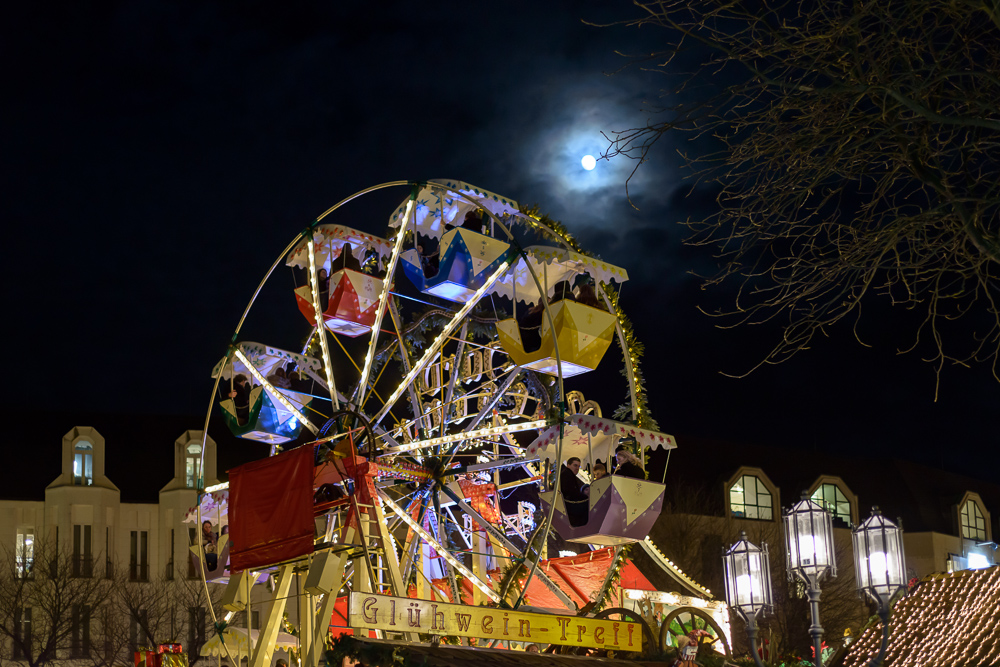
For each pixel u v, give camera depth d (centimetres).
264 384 2488
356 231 2575
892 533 1190
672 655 2139
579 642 2031
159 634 5509
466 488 2530
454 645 1936
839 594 5088
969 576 1920
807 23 920
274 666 2527
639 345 2364
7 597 5356
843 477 6662
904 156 928
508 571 2241
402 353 2553
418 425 2484
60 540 5644
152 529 5856
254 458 6169
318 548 2042
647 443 2208
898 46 904
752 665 2048
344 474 2158
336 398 2367
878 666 1187
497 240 2325
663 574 2555
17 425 6075
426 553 2509
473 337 2600
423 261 2350
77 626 5541
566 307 2253
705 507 5822
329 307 2516
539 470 2505
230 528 2130
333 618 2289
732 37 938
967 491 6806
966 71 883
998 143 912
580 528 2188
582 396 2417
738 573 1270
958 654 1781
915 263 930
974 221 878
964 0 852
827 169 940
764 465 6406
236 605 2127
